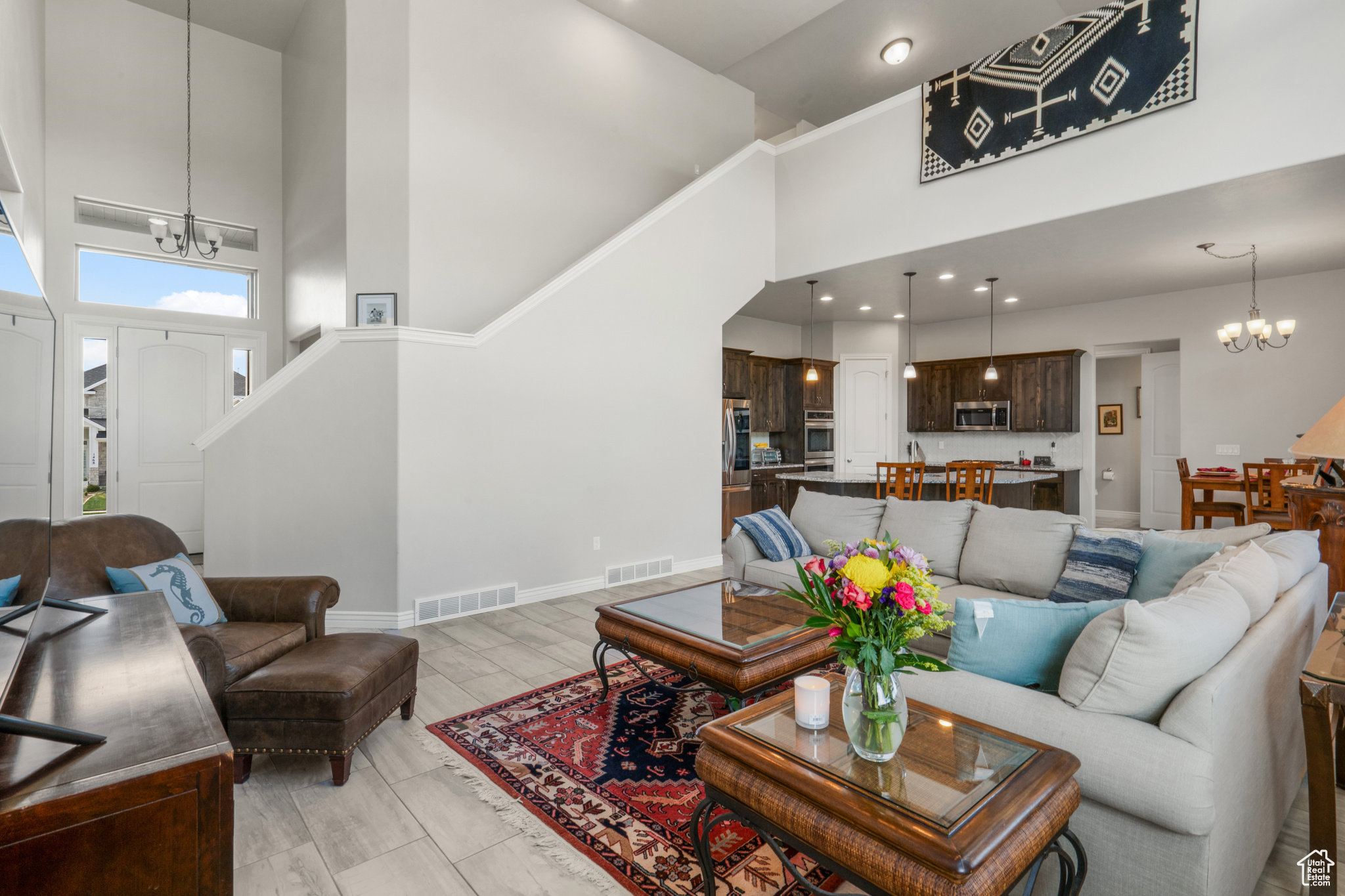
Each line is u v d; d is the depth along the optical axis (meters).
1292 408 6.25
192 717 1.11
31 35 4.33
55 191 5.43
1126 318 7.26
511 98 5.30
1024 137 4.41
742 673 2.20
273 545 3.95
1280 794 1.81
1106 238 4.79
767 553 3.92
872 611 1.39
